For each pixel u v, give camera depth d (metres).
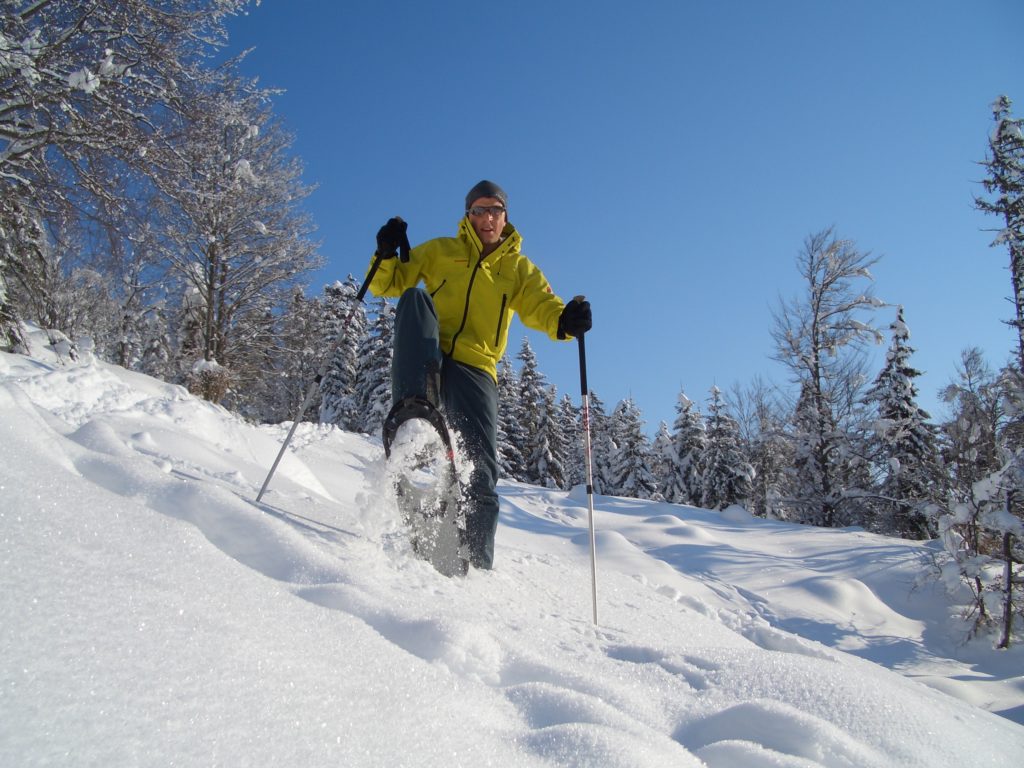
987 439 7.88
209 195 10.64
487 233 3.07
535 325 3.23
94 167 9.38
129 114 9.18
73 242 10.08
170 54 9.63
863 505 17.70
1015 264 16.59
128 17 9.27
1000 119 17.33
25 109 8.75
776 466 24.45
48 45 8.42
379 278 3.10
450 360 2.91
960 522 7.31
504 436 34.78
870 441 17.53
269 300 17.62
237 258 16.94
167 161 9.95
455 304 2.99
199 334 18.19
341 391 30.11
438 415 2.49
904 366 18.25
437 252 3.09
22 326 8.29
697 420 29.42
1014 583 6.62
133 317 18.83
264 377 18.94
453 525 2.50
